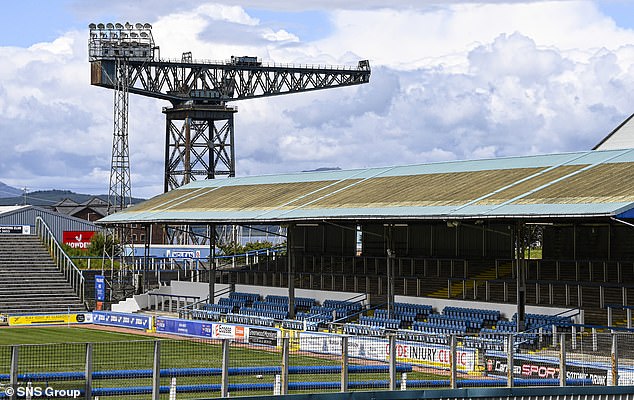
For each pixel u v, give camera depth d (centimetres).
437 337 3719
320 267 8425
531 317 5666
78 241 14200
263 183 8150
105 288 8606
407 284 7288
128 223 8175
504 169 6094
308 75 12975
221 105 12406
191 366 3288
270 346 3353
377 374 3291
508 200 5194
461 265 7444
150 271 9406
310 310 7100
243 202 7450
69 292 8650
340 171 7656
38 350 3672
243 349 3459
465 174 6259
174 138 12456
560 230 6944
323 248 8750
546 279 6631
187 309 7694
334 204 6362
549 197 5038
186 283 8562
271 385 3173
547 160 6062
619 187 4903
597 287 6059
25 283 8600
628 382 3269
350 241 8456
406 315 6359
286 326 6356
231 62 12531
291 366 3148
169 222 7638
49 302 8362
